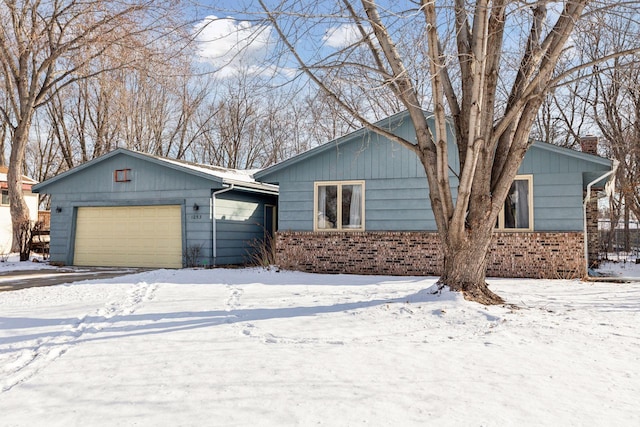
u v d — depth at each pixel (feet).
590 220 56.29
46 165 127.75
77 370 14.69
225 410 11.27
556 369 14.08
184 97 106.32
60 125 110.52
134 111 107.65
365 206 46.96
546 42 22.82
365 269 46.03
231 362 15.14
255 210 61.21
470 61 24.22
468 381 13.07
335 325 20.25
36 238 75.46
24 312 24.73
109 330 20.35
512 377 13.39
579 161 40.86
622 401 11.59
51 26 66.03
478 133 21.75
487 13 20.31
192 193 53.47
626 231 88.63
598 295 29.48
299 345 17.20
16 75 66.59
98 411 11.41
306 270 47.73
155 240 55.31
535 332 18.62
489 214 24.62
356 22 22.45
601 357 15.34
